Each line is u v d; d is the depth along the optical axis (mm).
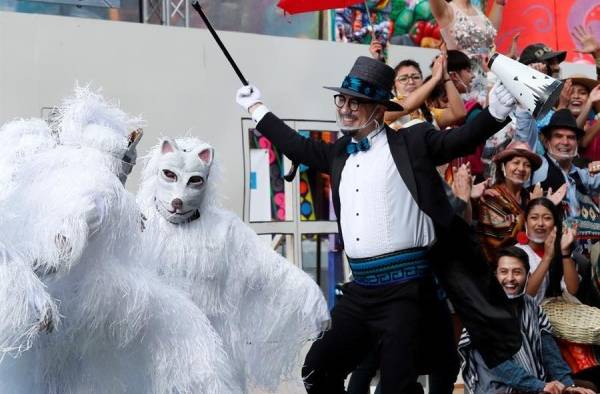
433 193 5727
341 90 5816
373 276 5773
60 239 4238
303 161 6211
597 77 9867
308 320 5598
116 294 4461
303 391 6953
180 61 7820
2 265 4031
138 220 4617
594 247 8438
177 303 4781
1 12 7328
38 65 7367
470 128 5613
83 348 4484
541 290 7746
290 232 8180
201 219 5398
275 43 8242
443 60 7578
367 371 6570
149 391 4695
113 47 7613
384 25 9203
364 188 5816
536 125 8789
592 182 8945
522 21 10188
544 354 7129
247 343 5637
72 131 4816
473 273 5836
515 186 8188
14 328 4051
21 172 4551
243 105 6426
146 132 7656
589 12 10273
